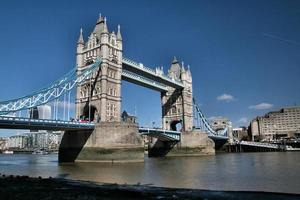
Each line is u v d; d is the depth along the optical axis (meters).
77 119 82.81
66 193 21.86
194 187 31.11
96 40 86.94
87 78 86.00
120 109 85.88
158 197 21.53
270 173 43.78
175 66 130.38
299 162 66.12
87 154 70.88
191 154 112.69
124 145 70.69
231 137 171.88
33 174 44.12
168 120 127.38
